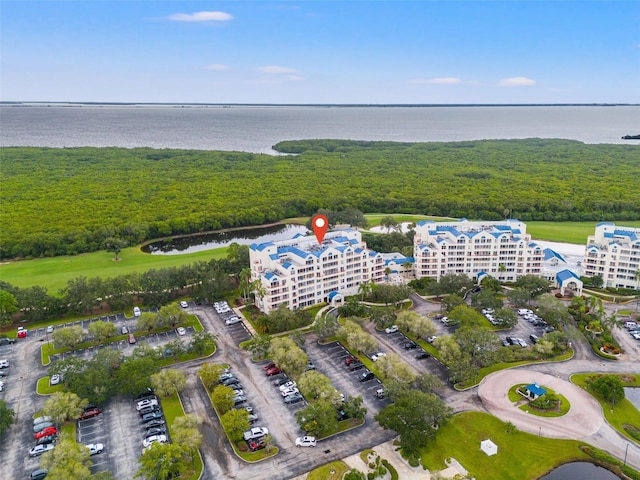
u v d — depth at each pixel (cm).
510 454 14188
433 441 14638
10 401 17025
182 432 13950
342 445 14600
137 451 14400
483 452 14250
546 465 13812
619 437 14888
